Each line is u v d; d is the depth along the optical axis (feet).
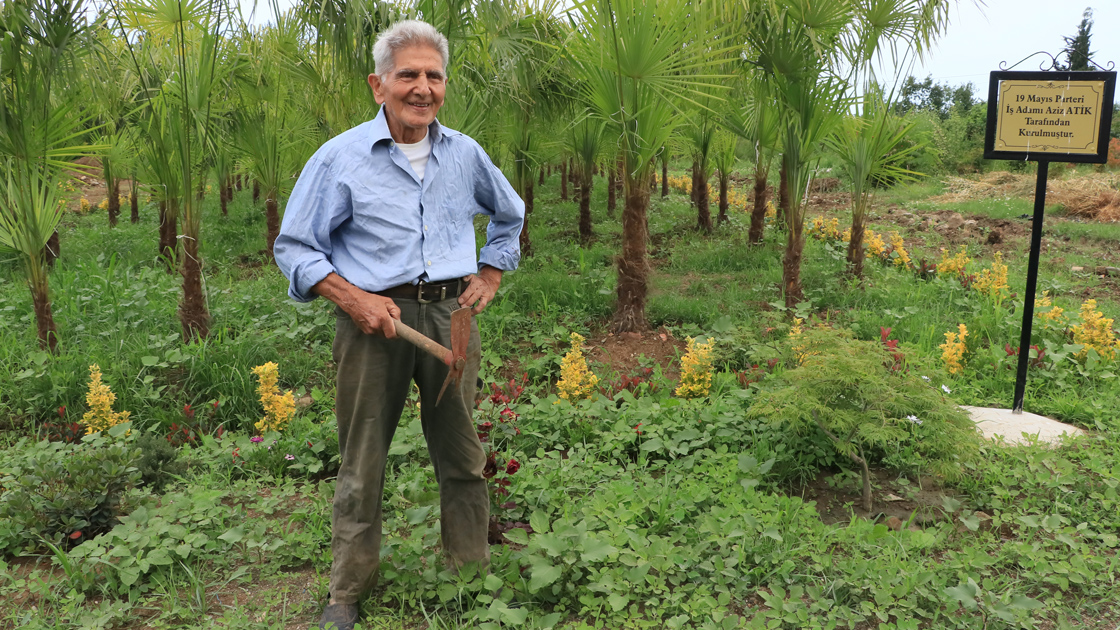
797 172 20.85
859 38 19.80
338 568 7.91
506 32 20.22
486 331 19.35
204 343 17.06
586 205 35.96
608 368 17.81
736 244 32.40
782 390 11.52
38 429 14.58
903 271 28.17
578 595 8.55
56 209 18.31
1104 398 15.15
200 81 19.17
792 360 14.34
